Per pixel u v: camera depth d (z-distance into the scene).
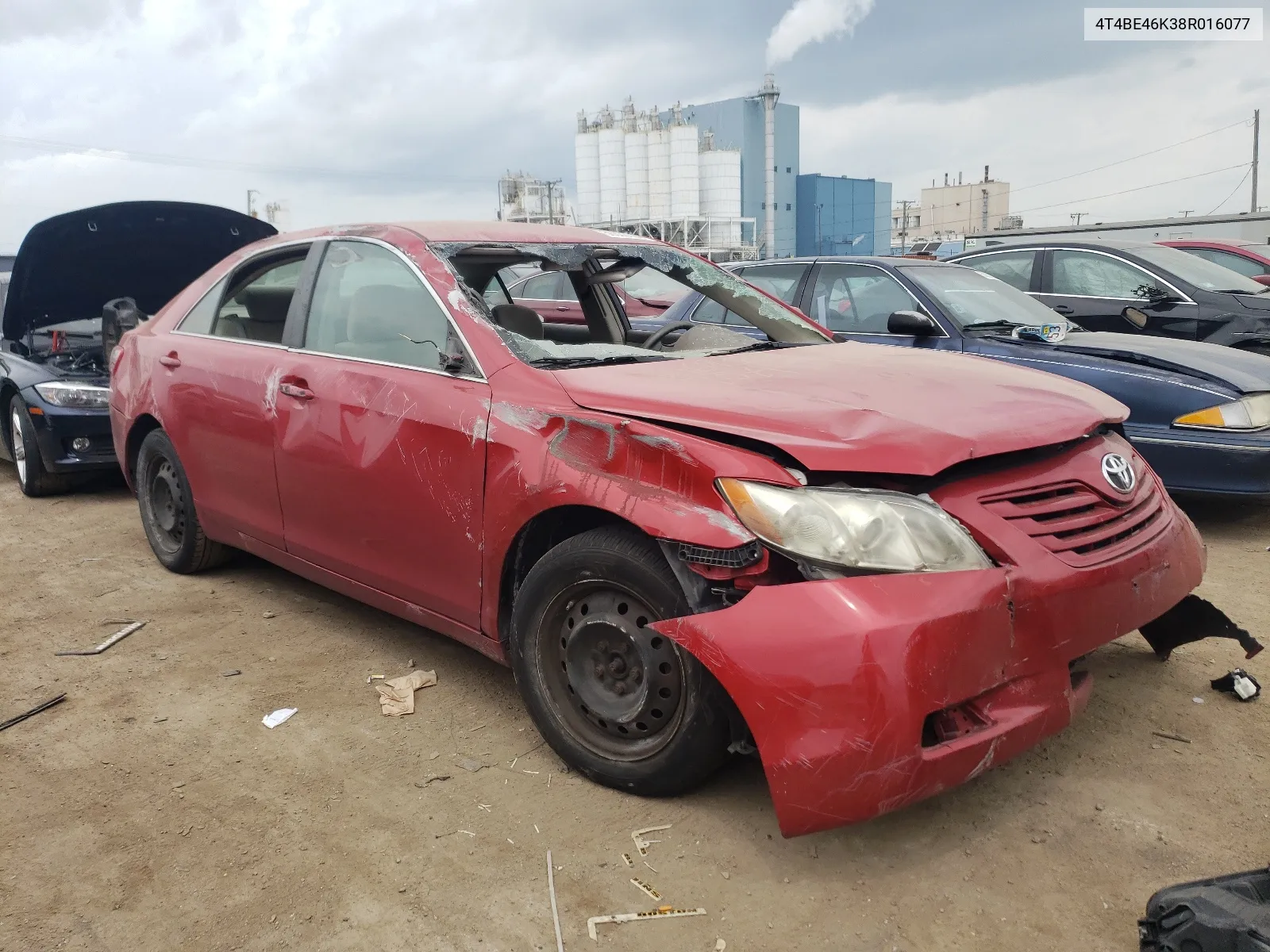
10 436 6.75
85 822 2.52
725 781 2.64
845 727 2.01
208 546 4.40
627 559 2.40
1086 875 2.23
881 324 5.88
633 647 2.46
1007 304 5.91
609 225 59.25
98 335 6.90
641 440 2.40
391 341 3.22
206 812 2.56
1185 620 3.04
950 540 2.15
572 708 2.64
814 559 2.11
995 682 2.13
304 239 3.79
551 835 2.41
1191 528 2.83
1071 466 2.46
